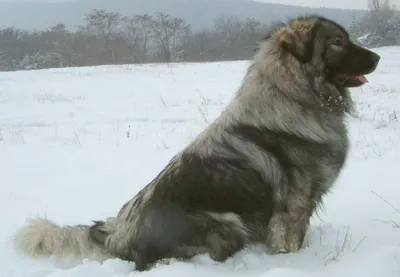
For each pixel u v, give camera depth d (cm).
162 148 905
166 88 2073
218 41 7575
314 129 430
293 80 435
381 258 386
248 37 7325
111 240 434
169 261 411
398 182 616
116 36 7875
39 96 1873
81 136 1057
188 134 1017
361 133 936
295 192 429
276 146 423
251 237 432
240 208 417
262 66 443
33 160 848
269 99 430
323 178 439
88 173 750
